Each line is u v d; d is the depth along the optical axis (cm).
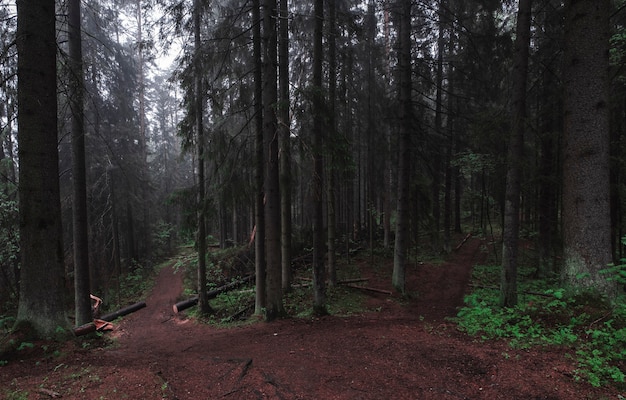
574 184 487
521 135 762
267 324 812
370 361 445
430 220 1384
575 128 486
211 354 537
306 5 1132
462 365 397
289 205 1273
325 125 730
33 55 511
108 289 1731
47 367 438
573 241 488
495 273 1385
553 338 418
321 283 884
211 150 802
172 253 2795
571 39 493
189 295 1561
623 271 430
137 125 2092
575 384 319
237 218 2150
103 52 1494
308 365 448
